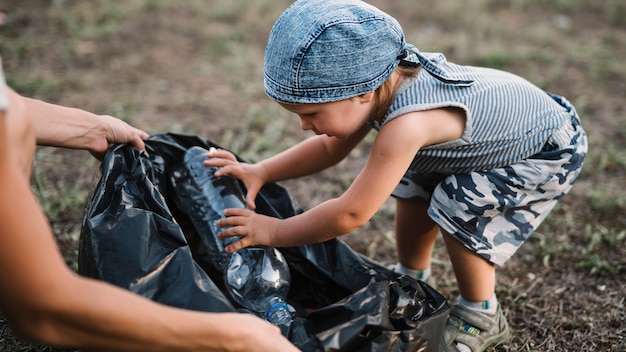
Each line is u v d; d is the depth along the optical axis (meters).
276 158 2.15
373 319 1.49
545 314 2.26
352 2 1.70
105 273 1.52
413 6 6.34
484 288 1.97
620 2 6.59
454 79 1.78
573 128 2.03
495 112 1.83
